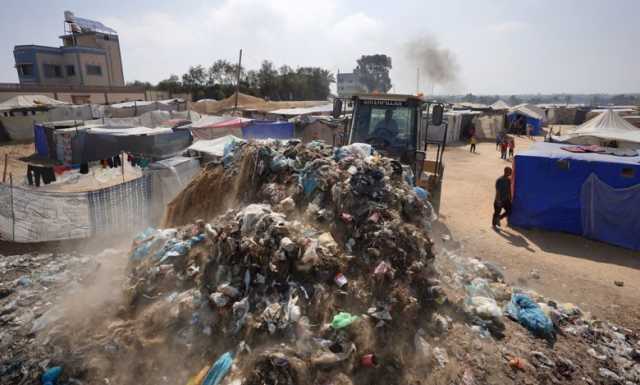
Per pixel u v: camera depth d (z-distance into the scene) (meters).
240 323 3.96
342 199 5.16
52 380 3.72
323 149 6.82
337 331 3.86
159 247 5.19
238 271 4.35
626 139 16.23
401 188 5.70
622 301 6.26
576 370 4.29
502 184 9.66
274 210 5.31
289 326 3.87
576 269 7.50
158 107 31.42
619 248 8.75
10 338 4.37
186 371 3.81
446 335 4.41
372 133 7.94
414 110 7.77
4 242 7.75
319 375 3.60
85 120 24.50
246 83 55.69
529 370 4.16
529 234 9.55
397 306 4.19
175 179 9.41
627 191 8.70
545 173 9.69
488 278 6.36
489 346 4.43
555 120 50.56
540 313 5.07
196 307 4.21
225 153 7.20
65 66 43.19
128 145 17.45
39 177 12.01
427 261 4.93
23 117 25.00
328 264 4.36
